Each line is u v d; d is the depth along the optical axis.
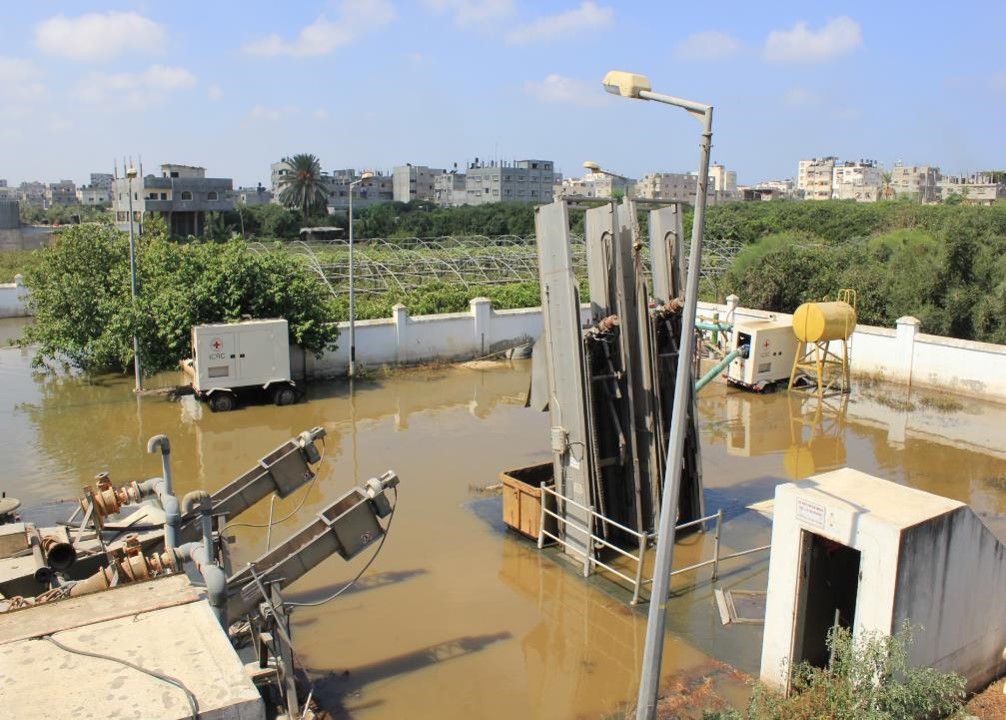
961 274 24.00
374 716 7.61
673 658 8.62
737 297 26.05
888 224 47.50
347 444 16.34
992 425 17.94
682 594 10.06
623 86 5.88
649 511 11.41
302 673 8.30
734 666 8.41
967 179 149.12
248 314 19.61
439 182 128.12
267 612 7.50
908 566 6.63
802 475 14.76
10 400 19.31
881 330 21.95
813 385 21.55
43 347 21.28
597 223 11.24
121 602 5.19
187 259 19.92
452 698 7.92
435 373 22.88
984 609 7.58
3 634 4.73
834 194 165.62
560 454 10.98
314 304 20.89
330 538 8.04
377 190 124.06
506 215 62.53
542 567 10.87
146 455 15.27
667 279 11.69
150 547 8.59
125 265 22.23
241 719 3.98
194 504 7.73
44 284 22.36
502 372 23.14
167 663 4.38
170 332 18.97
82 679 4.20
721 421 18.34
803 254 27.89
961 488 14.09
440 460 15.40
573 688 8.12
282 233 67.81
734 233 50.34
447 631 9.23
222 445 16.03
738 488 14.05
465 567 10.84
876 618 6.72
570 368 10.65
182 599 5.22
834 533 6.98
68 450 15.52
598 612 9.67
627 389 10.99
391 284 31.05
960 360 20.30
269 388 19.62
